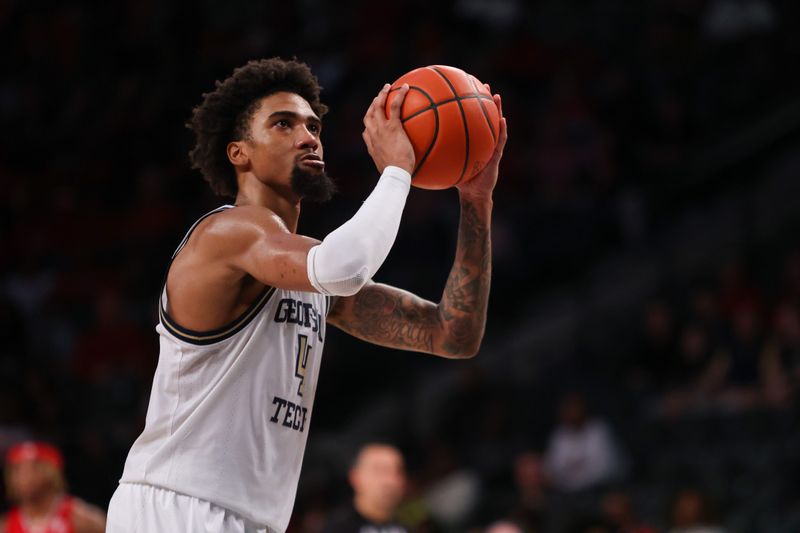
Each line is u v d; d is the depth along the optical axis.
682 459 21.19
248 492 6.84
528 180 30.39
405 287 26.77
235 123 7.27
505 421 24.00
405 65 33.59
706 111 31.73
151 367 26.91
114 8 38.41
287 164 7.08
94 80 36.59
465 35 34.62
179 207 31.50
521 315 28.70
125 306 28.84
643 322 26.62
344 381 27.47
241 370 6.86
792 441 20.22
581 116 30.83
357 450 25.53
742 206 28.25
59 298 29.95
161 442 6.95
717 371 21.98
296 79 7.40
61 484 14.97
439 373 27.77
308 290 6.48
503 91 32.34
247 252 6.61
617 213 29.33
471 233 7.75
